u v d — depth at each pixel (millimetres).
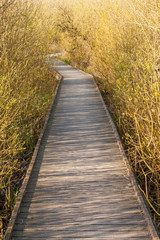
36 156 4746
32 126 6285
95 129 6000
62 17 16562
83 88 10125
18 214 3318
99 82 11172
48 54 10055
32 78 7766
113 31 9633
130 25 8273
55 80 12227
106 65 10367
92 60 12234
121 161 4523
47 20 10648
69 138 5555
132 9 7168
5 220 3816
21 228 3098
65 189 3807
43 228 3088
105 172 4199
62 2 16891
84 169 4312
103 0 12141
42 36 9484
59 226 3109
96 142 5316
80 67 16438
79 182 3965
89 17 15180
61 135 5727
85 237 2939
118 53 9039
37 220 3215
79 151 4949
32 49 7852
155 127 4391
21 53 6836
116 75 8430
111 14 10086
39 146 5156
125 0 9148
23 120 6074
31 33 7656
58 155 4828
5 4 6250
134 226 3064
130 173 4039
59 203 3512
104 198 3582
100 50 10906
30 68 7477
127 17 8375
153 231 2902
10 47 6371
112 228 3051
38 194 3713
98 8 12602
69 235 2975
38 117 6637
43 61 9359
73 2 17266
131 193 3670
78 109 7516
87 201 3535
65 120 6652
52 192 3748
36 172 4277
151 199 4055
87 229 3051
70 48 17250
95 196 3633
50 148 5133
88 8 15602
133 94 5582
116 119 7129
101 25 11250
